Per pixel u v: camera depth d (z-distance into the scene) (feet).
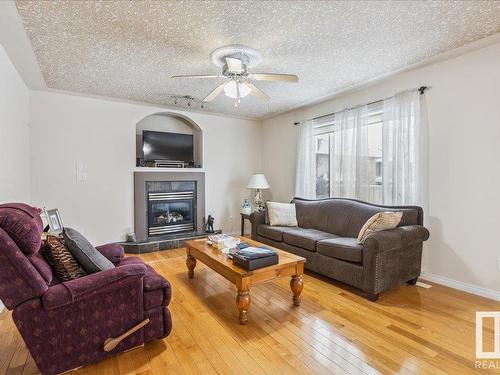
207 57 9.33
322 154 15.25
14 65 9.89
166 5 6.52
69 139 13.32
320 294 9.11
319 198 15.43
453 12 6.85
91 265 6.04
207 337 6.70
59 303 5.08
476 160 9.03
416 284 9.86
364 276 8.67
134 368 5.62
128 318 5.91
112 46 8.54
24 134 11.62
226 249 9.07
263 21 7.20
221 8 6.64
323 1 6.38
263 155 19.26
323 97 13.76
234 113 17.16
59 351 5.26
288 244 11.98
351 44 8.46
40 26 7.38
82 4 6.46
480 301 8.53
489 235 8.79
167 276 10.83
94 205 13.94
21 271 4.88
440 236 9.93
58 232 9.90
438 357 5.90
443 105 9.80
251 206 18.26
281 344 6.41
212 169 17.44
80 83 11.78
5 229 4.94
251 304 8.43
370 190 12.30
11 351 6.24
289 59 9.48
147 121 16.25
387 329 7.00
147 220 15.35
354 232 11.36
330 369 5.57
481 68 8.86
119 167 14.55
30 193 12.48
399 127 10.84
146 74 10.85
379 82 11.75
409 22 7.29
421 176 10.40
